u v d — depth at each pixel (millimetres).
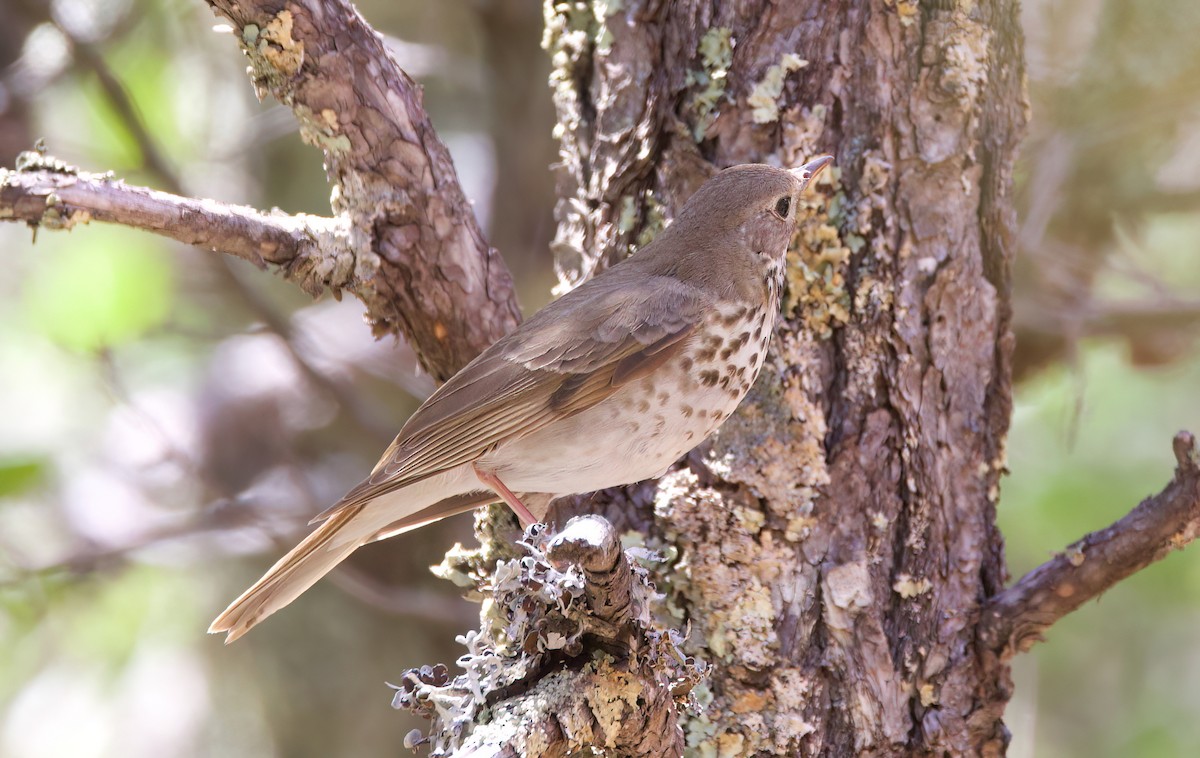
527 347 8328
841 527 7906
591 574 6395
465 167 17125
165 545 13953
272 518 14211
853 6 8008
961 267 8047
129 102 13805
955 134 7984
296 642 15500
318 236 7883
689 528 7910
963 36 7965
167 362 17547
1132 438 17406
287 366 16375
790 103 8062
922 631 7898
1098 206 15070
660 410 8164
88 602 16984
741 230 8180
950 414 8070
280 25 7688
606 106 8562
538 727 6520
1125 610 17484
